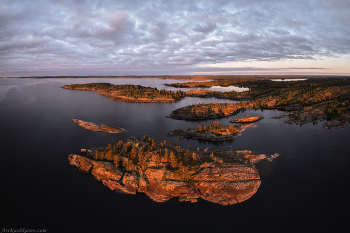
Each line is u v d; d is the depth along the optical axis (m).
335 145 138.38
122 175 97.44
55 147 137.25
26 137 154.25
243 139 157.12
